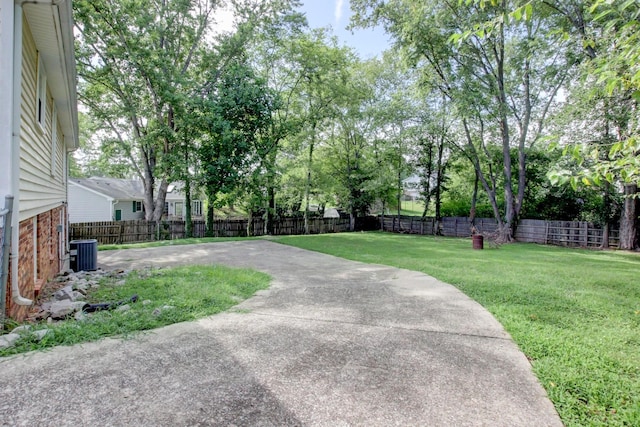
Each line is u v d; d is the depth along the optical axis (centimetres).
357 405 213
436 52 1452
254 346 300
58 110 674
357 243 1328
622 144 233
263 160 1547
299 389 230
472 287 555
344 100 1817
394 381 245
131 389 222
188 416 196
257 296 481
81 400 207
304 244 1245
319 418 199
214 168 1459
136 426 185
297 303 448
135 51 1311
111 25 1281
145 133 1514
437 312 418
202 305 414
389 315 404
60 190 811
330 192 1994
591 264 877
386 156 2033
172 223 1645
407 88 1853
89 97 1463
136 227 1527
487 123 1636
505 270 728
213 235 1700
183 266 725
